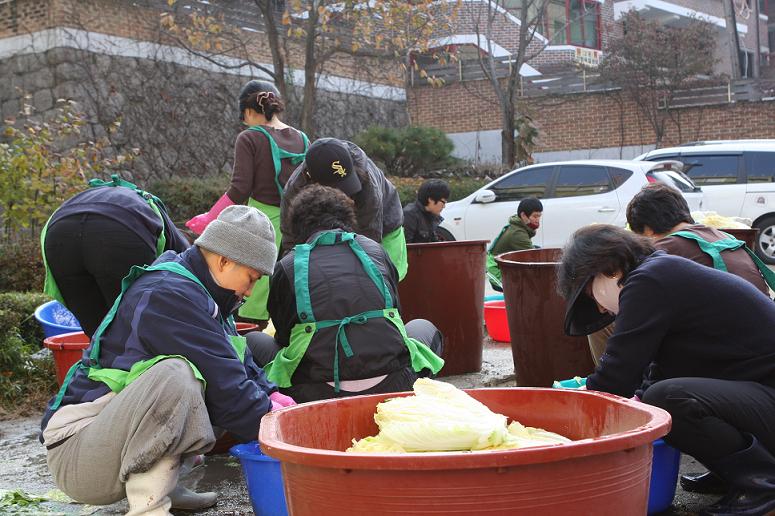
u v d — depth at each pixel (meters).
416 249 5.57
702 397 3.04
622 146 23.36
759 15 40.69
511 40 28.23
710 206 13.31
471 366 5.81
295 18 18.48
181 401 2.94
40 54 15.21
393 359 3.51
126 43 16.00
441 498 1.79
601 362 3.21
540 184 12.97
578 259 3.20
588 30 31.23
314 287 3.54
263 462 3.07
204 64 17.36
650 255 3.23
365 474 1.83
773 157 13.26
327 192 3.84
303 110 16.08
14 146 9.41
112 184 4.11
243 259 3.13
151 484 2.98
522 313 5.10
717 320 3.11
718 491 3.62
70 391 3.14
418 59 25.64
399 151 20.23
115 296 3.79
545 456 1.78
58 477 3.06
